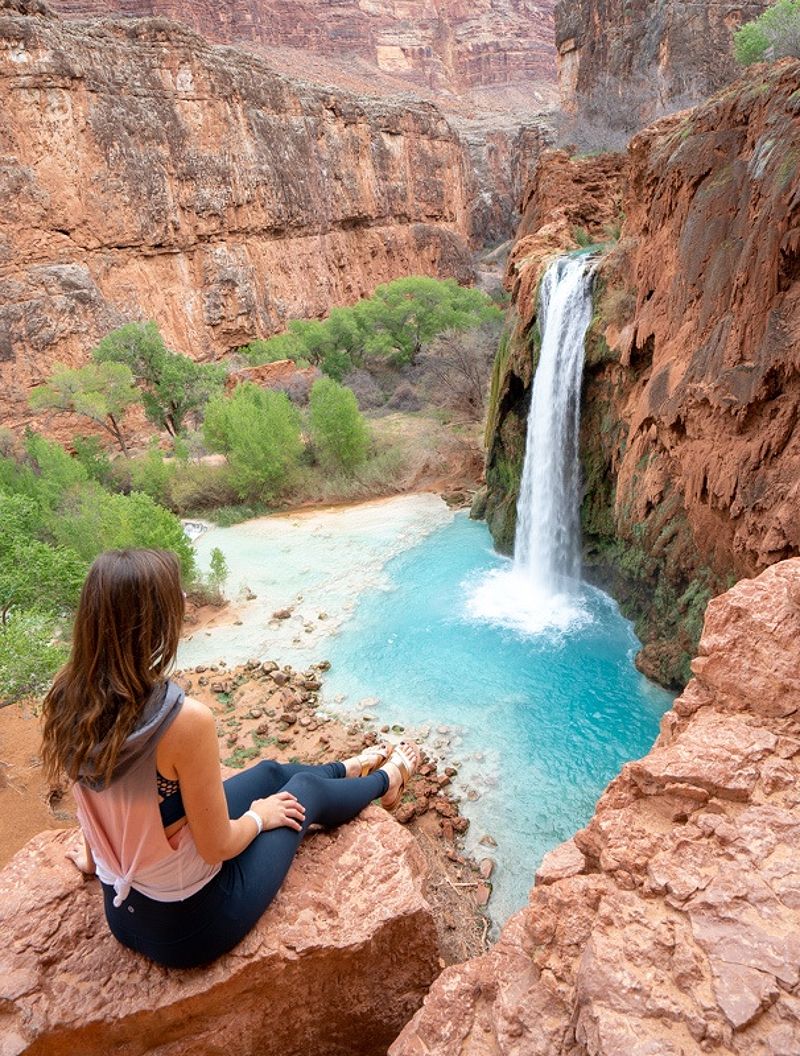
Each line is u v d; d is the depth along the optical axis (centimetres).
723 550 1043
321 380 2478
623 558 1409
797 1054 176
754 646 323
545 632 1425
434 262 6750
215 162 4378
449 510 2202
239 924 244
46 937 261
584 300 1492
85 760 202
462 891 855
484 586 1673
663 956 209
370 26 13000
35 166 3406
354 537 2056
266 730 1181
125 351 3112
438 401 3341
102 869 230
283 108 5066
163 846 217
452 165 7394
